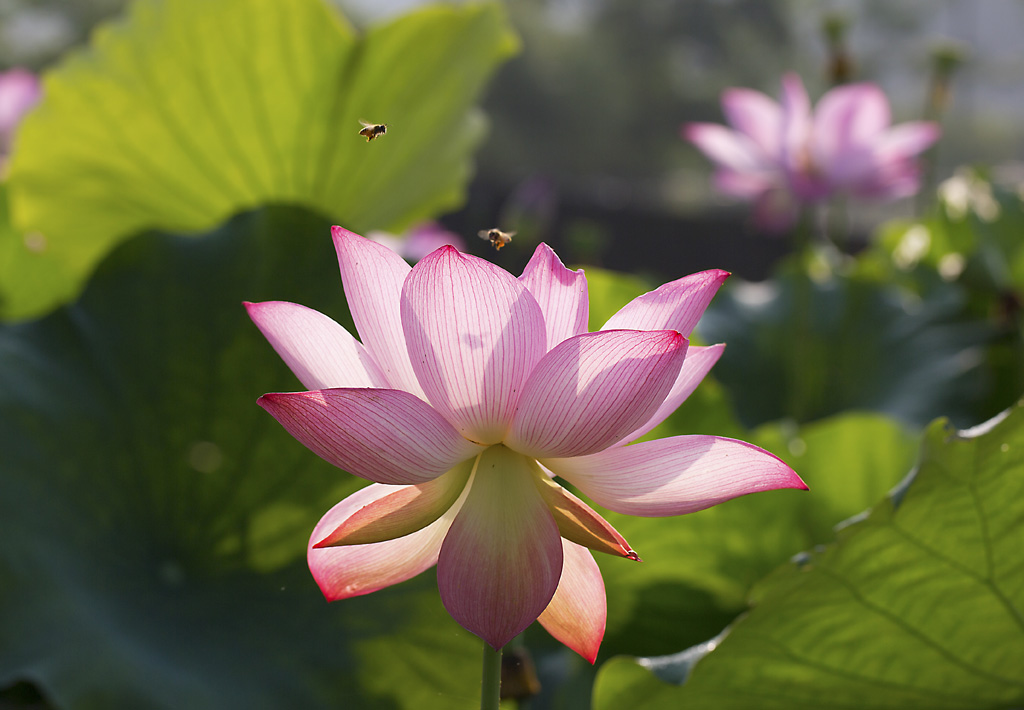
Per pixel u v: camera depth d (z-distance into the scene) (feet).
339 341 3.73
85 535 4.60
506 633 3.67
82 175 7.36
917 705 4.29
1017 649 4.14
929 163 11.34
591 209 34.42
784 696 4.28
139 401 4.85
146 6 6.79
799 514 4.88
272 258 4.95
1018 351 8.34
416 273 3.62
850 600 4.08
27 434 4.65
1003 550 4.01
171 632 4.50
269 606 4.58
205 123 7.05
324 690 4.38
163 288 4.97
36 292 7.97
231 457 4.78
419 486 3.74
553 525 3.70
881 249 12.00
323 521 3.81
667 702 4.27
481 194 33.94
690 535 4.86
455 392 3.68
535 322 3.64
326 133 7.16
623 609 5.08
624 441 3.79
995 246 9.16
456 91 7.55
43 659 4.27
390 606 4.51
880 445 5.32
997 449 3.95
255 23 6.65
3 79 9.83
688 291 3.72
